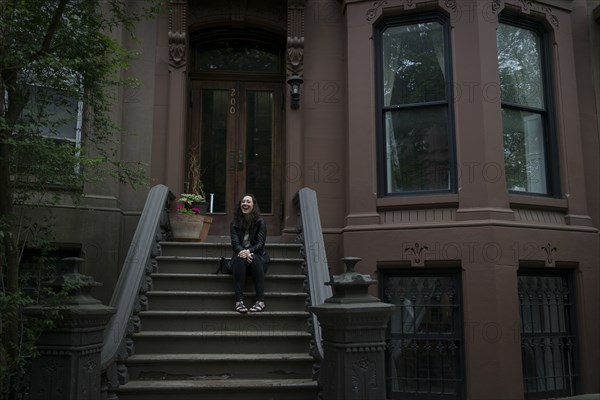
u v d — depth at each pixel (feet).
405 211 23.34
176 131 25.20
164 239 23.11
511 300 21.27
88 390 13.24
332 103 26.00
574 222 23.61
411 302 22.99
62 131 21.42
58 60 13.37
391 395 22.39
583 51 25.90
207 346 17.90
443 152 23.66
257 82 28.45
